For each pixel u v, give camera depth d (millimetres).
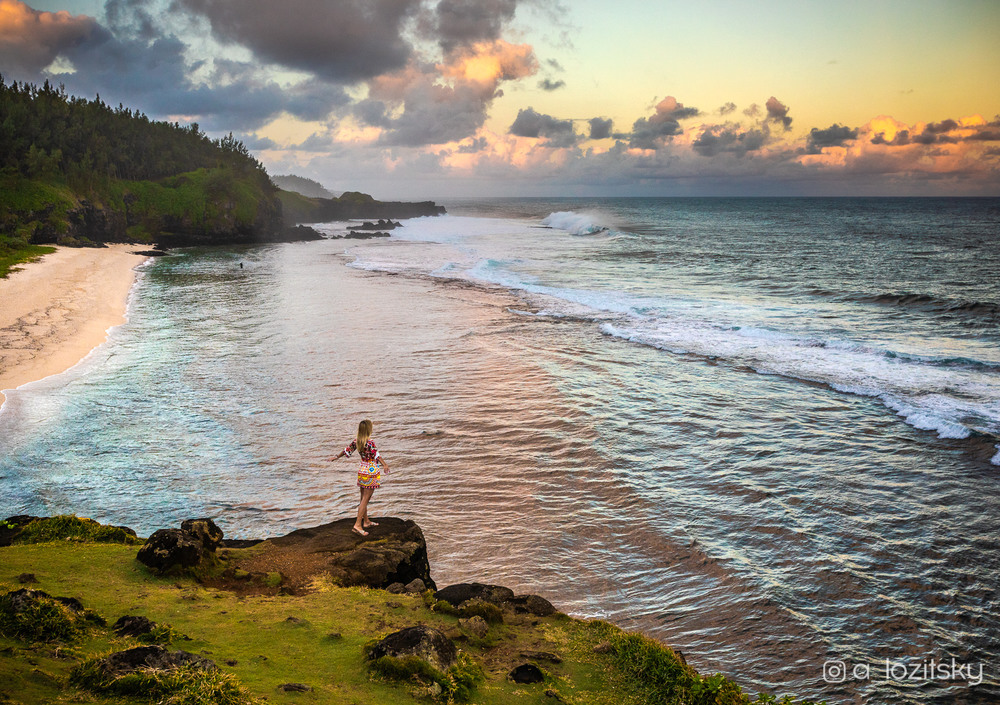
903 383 21609
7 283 45156
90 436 17516
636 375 23078
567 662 6484
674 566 11383
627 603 10406
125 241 93188
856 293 39312
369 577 8656
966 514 12953
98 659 4672
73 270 55531
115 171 106250
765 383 22016
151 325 32875
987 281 44812
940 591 10391
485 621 7074
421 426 18219
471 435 17547
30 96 116250
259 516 13172
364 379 22734
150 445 16906
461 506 13648
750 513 13180
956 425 17203
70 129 104062
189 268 61469
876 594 10383
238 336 29891
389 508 13555
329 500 13914
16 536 9250
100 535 9367
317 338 29250
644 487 14391
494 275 52188
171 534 8102
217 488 14430
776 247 72250
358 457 16156
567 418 18734
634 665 6348
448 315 34719
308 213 147625
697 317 33375
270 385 22094
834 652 9078
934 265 54281
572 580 11023
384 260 66500
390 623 6805
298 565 8867
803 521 12805
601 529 12672
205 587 7707
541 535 12469
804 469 15242
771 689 8438
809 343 27328
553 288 44281
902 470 15102
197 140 136000
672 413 19141
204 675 4609
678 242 81125
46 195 82375
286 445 16938
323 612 7008
